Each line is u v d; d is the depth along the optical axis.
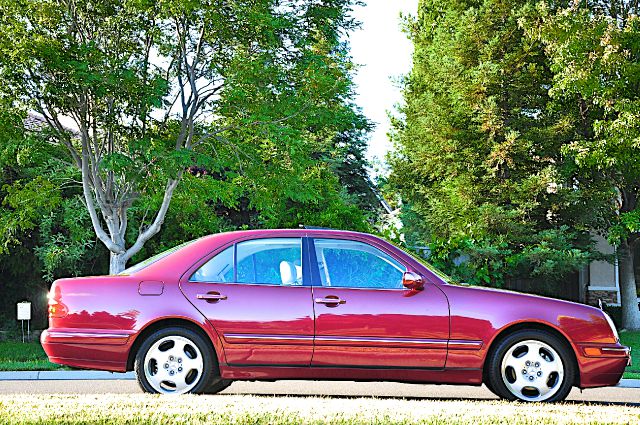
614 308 25.36
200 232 19.72
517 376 8.33
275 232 8.62
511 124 22.88
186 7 14.55
